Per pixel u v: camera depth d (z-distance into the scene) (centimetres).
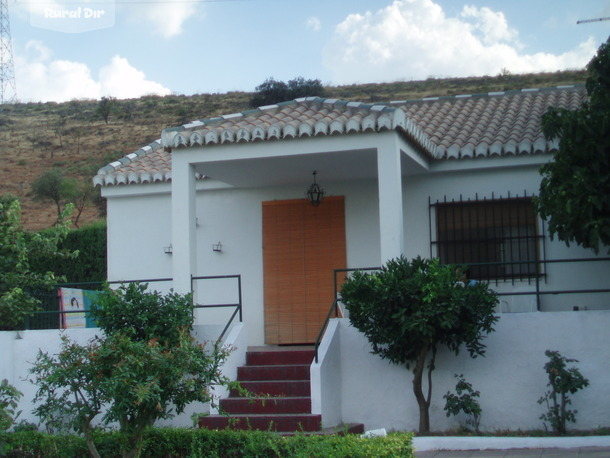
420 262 1066
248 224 1476
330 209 1434
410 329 1002
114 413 714
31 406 1245
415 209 1384
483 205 1355
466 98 1753
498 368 1097
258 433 817
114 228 1536
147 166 1537
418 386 1073
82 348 747
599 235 1009
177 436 831
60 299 1375
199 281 1484
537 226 1326
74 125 5478
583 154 1029
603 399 1062
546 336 1089
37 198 3962
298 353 1181
